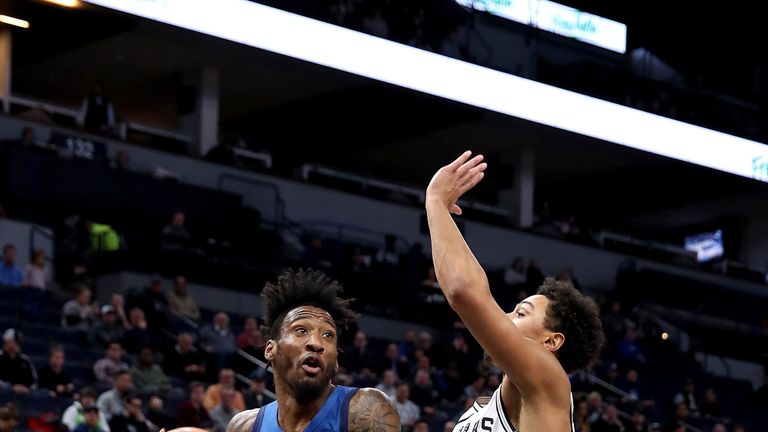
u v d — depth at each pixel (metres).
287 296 4.63
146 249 21.78
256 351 19.22
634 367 24.92
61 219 22.02
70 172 22.27
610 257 29.59
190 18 22.55
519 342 4.24
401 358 19.83
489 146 30.70
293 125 29.38
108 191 22.64
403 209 27.73
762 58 29.81
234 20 22.98
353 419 4.56
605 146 28.45
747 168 29.30
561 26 27.09
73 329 17.91
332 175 28.20
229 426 4.69
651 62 29.02
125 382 14.63
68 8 23.19
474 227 27.86
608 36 27.91
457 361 21.19
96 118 24.14
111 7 21.78
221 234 23.92
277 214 25.80
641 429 19.86
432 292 24.41
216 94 26.97
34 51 26.02
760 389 26.39
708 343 28.70
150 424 14.50
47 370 15.34
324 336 4.54
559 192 33.22
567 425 4.29
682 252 32.25
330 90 28.33
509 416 4.42
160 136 26.28
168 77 27.55
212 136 26.84
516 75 26.25
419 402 18.22
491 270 27.52
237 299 22.75
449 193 4.40
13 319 17.72
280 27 23.47
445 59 25.31
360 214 27.08
